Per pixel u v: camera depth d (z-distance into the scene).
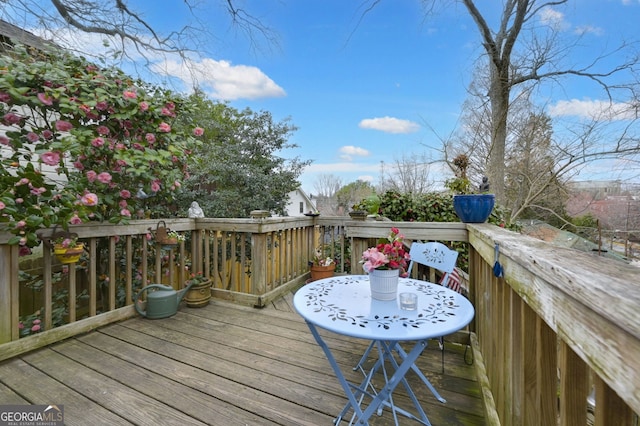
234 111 6.31
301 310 1.40
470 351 2.20
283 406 1.62
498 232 1.53
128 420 1.50
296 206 11.72
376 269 1.54
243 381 1.83
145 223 2.94
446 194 4.42
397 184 9.78
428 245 2.16
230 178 5.57
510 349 1.10
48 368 1.96
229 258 4.54
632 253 5.62
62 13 3.84
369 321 1.27
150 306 2.79
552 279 0.65
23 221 1.97
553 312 0.69
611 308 0.45
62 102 2.25
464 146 7.95
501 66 6.29
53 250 2.37
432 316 1.33
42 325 2.37
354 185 14.83
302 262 4.10
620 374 0.44
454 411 1.60
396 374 1.28
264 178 5.73
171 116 2.91
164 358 2.10
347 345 2.32
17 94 2.11
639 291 0.45
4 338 2.05
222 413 1.56
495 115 6.56
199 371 1.94
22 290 2.82
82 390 1.74
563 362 0.67
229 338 2.42
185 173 3.15
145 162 2.52
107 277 2.92
